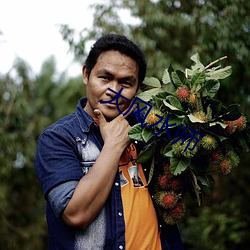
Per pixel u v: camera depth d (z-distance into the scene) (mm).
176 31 4094
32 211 5980
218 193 5027
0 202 5477
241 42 3699
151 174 1762
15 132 5090
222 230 4699
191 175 1794
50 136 1741
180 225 5070
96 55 1807
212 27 3816
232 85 3986
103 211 1682
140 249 1692
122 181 1748
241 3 3762
